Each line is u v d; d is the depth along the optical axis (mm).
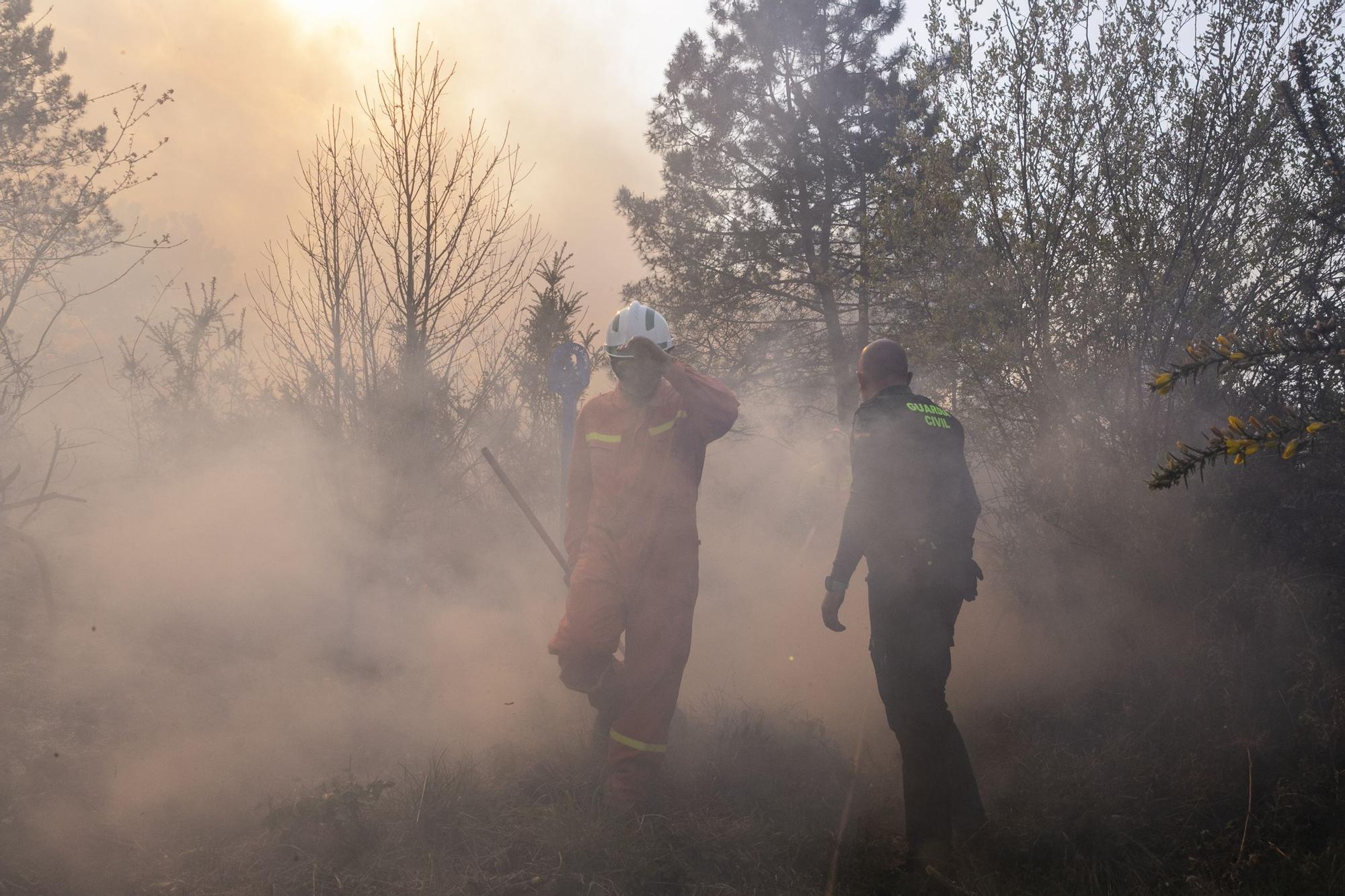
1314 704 3154
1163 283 4270
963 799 3150
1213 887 2752
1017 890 2863
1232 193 4309
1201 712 3482
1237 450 2303
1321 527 3518
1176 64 4465
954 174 4797
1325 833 2912
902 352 3633
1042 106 4629
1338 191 3803
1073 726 3766
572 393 4789
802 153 16312
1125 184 4473
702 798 3410
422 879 2828
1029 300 4594
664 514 3570
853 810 3387
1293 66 3918
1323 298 3895
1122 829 3055
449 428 5082
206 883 2721
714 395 3635
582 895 2842
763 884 2926
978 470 5137
